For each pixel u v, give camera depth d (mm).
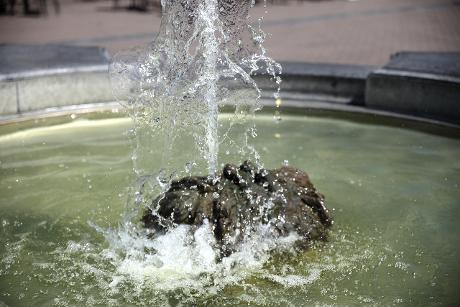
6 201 3842
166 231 3479
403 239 3555
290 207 3521
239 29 3992
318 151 4316
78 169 4137
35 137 4504
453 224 3656
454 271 3379
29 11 8844
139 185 3916
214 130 3998
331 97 4891
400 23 8133
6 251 3490
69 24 7785
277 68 4949
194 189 3547
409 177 4039
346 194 3885
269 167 4129
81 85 4797
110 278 3346
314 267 3383
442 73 4621
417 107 4672
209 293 3273
